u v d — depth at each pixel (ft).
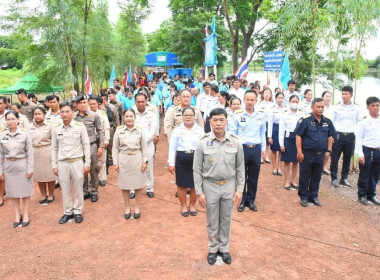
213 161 11.77
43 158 18.62
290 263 12.69
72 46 46.03
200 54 102.53
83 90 50.85
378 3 23.39
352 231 15.47
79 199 16.66
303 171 18.45
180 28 102.06
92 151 19.08
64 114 15.83
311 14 28.86
